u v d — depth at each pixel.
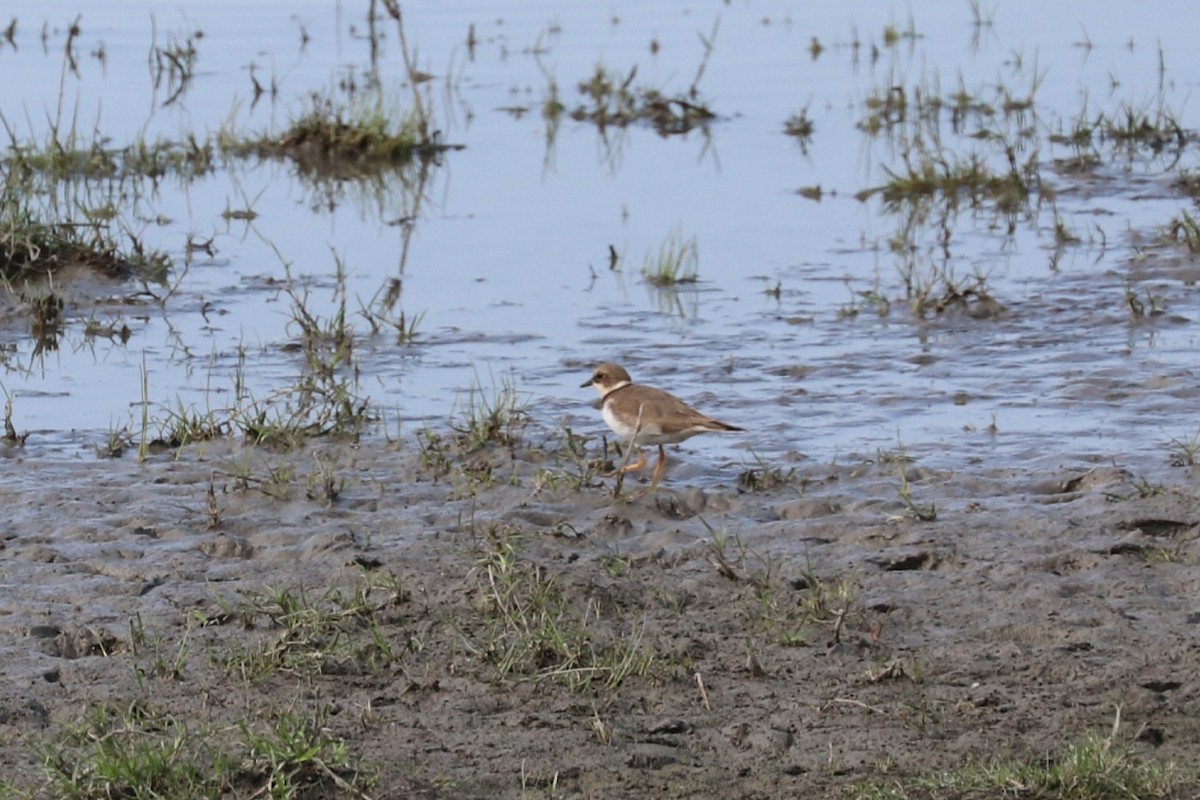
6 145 24.95
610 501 11.99
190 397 15.12
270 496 12.07
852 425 14.09
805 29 34.88
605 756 8.13
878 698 8.77
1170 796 7.72
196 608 9.88
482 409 14.14
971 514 11.52
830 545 11.05
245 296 18.66
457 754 8.14
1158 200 22.53
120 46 31.92
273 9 35.75
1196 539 10.94
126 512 11.74
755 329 17.23
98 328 17.42
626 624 9.67
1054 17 35.81
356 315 17.81
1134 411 14.20
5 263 19.06
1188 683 8.89
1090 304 17.77
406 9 36.44
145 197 23.09
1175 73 30.08
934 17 36.00
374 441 13.70
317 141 25.72
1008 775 7.80
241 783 7.75
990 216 22.05
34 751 8.03
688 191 23.58
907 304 17.98
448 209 22.73
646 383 15.41
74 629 9.52
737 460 13.20
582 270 19.69
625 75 30.56
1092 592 10.13
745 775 8.00
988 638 9.52
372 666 9.09
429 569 10.41
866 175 24.42
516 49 32.72
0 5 35.22
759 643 9.45
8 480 12.65
